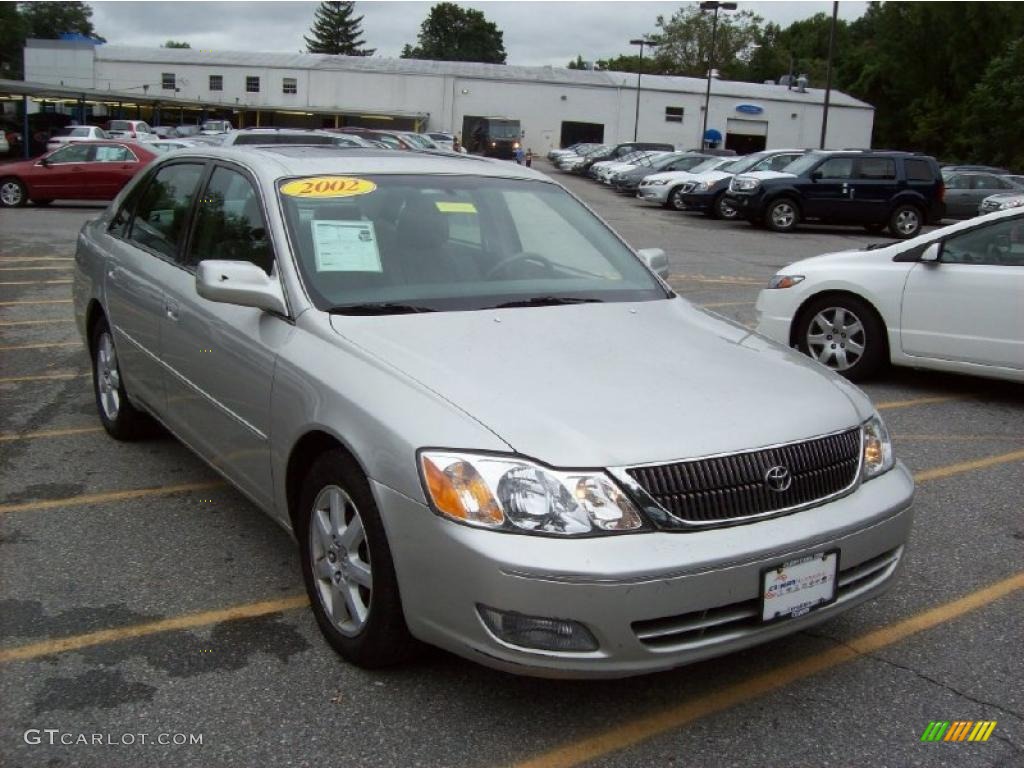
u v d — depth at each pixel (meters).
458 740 2.86
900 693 3.19
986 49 65.19
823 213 22.45
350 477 3.05
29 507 4.57
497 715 2.99
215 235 4.30
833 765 2.81
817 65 96.25
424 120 61.31
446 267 3.87
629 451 2.75
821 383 3.39
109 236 5.52
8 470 5.07
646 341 3.54
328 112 60.03
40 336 8.45
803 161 22.91
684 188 25.81
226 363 3.83
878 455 3.29
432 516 2.73
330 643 3.31
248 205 4.09
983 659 3.42
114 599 3.69
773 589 2.83
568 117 61.94
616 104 61.97
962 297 6.86
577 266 4.20
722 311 10.73
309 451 3.38
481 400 2.91
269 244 3.80
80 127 35.34
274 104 61.41
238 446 3.81
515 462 2.71
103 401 5.63
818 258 7.84
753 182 22.59
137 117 60.03
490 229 4.18
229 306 3.93
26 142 38.34
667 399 3.02
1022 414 6.72
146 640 3.39
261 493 3.69
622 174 34.94
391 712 2.99
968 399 7.11
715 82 66.00
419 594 2.81
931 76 68.50
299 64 61.47
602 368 3.21
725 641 2.80
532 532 2.64
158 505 4.63
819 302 7.59
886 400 7.02
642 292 4.16
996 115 55.78
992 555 4.32
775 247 18.94
